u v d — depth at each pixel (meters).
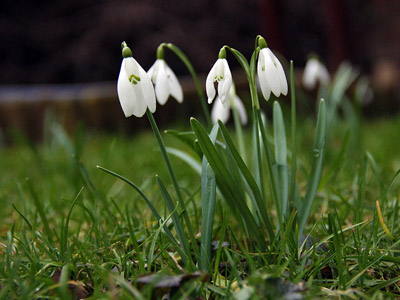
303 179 0.75
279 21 1.97
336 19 2.04
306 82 0.93
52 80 3.66
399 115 1.77
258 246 0.54
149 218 0.63
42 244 0.53
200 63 3.55
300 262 0.51
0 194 0.75
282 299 0.46
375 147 0.96
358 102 0.90
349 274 0.50
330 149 0.82
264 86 0.49
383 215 0.57
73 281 0.49
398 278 0.49
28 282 0.49
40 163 0.94
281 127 0.56
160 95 0.54
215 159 0.51
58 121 1.55
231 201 0.54
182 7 3.70
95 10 3.72
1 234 0.60
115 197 0.70
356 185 0.66
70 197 0.71
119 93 0.48
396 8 2.35
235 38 3.65
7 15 3.68
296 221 0.53
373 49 2.44
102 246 0.55
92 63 3.55
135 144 1.22
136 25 3.55
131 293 0.47
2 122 1.53
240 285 0.48
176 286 0.48
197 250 0.51
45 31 3.66
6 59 3.69
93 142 1.33
